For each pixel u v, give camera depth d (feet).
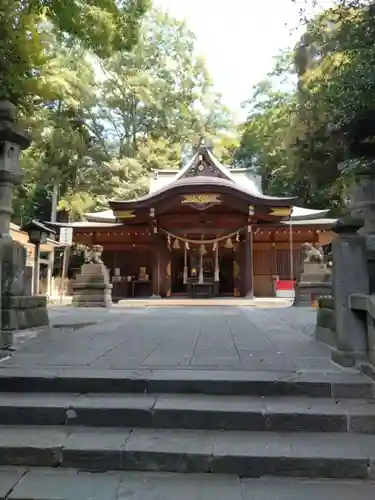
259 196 56.70
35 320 21.84
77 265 82.48
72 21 24.27
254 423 9.79
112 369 12.42
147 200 57.06
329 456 8.51
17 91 24.59
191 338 19.02
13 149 18.25
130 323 26.21
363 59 14.12
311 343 17.38
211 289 61.11
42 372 11.99
